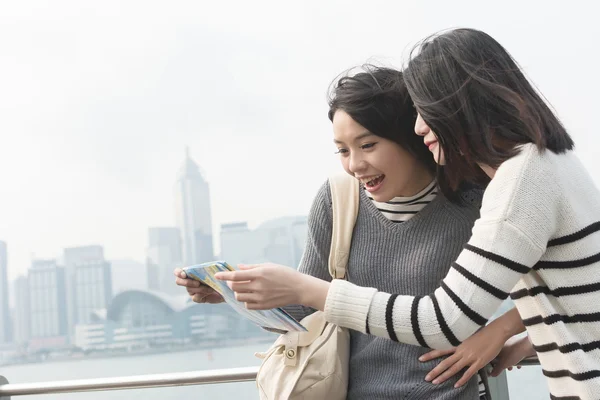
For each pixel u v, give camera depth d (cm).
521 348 153
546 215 112
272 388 149
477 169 125
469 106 116
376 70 144
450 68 118
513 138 115
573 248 113
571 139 121
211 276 138
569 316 114
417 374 142
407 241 146
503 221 113
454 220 144
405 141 141
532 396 164
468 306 114
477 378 144
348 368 152
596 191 119
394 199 148
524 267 113
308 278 130
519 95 116
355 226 154
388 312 121
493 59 119
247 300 131
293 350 149
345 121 142
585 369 111
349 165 145
